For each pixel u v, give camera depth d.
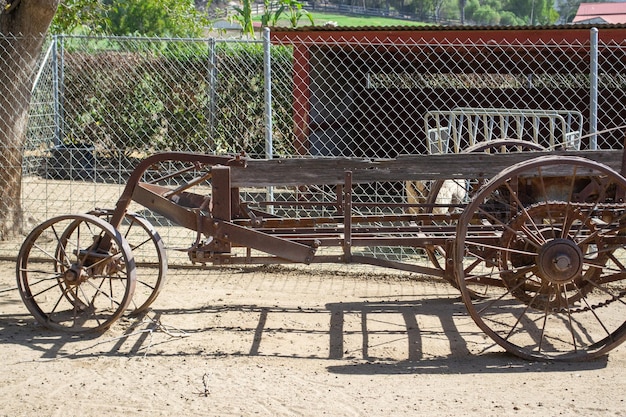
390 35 10.94
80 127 14.16
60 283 6.49
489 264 6.18
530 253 5.82
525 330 6.44
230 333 6.36
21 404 4.91
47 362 5.68
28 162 12.91
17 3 8.92
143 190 6.38
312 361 5.74
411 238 6.19
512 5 55.59
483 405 4.86
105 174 13.35
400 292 7.59
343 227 6.43
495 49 12.04
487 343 6.17
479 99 15.12
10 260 8.55
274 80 13.41
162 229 10.06
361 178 6.16
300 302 7.23
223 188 6.14
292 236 6.22
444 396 5.02
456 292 7.59
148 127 14.18
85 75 14.19
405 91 15.28
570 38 10.49
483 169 6.17
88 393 5.09
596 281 6.29
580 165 5.67
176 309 6.96
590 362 5.73
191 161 6.32
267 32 8.35
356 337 6.29
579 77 14.70
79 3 13.60
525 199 6.71
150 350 5.95
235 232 6.16
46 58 12.09
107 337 6.25
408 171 6.16
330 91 14.16
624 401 4.91
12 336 6.25
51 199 11.32
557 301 6.00
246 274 8.15
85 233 9.45
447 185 8.68
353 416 4.71
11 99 9.02
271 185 6.20
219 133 13.82
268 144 8.41
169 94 14.05
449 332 6.43
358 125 15.27
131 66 14.09
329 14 42.94
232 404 4.90
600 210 5.84
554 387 5.18
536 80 15.01
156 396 5.04
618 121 14.48
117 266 6.55
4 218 9.13
